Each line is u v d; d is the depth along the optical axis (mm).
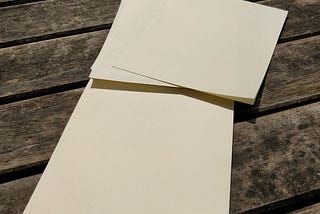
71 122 648
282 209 614
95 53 736
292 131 666
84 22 776
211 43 735
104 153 623
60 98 683
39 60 721
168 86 688
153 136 642
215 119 665
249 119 677
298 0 816
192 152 631
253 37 751
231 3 789
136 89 686
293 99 699
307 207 615
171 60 710
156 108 668
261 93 702
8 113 662
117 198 587
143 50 719
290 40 769
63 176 601
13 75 702
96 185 596
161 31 742
